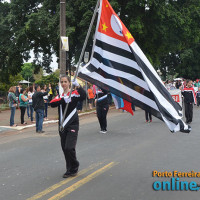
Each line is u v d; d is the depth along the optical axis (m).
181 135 9.35
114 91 5.47
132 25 21.42
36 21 21.88
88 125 12.44
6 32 25.70
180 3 26.42
